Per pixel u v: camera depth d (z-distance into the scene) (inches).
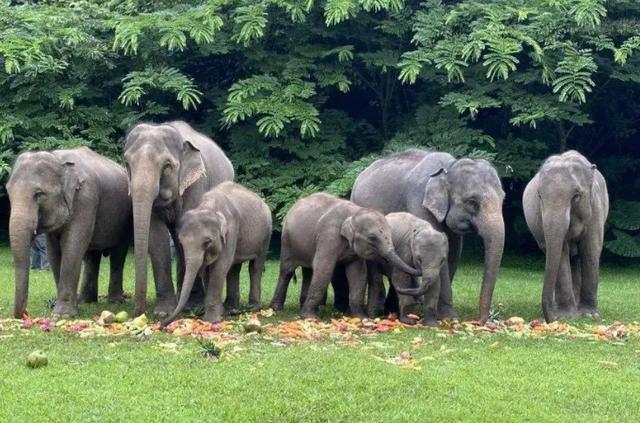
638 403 255.3
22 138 692.7
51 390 251.3
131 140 377.7
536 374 283.4
